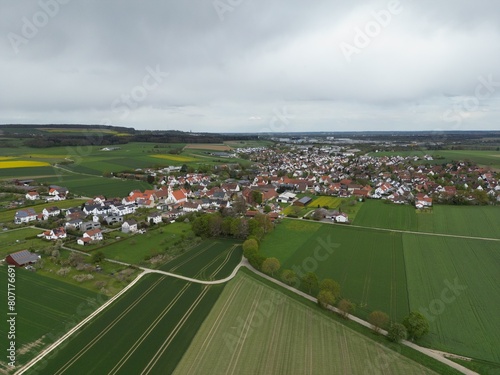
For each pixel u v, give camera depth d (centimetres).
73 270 7794
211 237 10419
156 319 5916
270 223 11019
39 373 4612
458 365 4809
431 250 9331
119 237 10194
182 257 8800
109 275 7600
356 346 5184
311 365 4766
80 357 4941
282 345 5191
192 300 6569
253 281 7381
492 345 5266
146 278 7519
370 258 8769
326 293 6184
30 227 11062
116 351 5075
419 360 4888
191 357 4941
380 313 5531
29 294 6694
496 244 9781
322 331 5553
